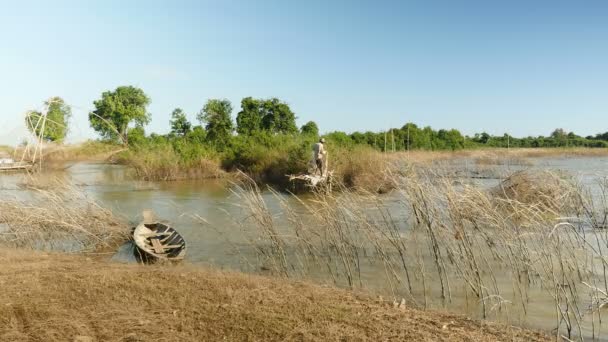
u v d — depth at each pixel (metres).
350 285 10.59
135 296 8.36
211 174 40.03
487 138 65.94
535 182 16.14
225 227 17.80
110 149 46.69
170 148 43.03
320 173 20.83
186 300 8.15
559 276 10.63
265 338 6.79
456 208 10.53
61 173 39.00
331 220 12.55
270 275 11.49
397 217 16.30
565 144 68.81
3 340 6.64
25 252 12.73
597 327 7.96
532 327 8.02
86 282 9.05
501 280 10.68
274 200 25.48
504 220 10.86
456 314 8.16
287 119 56.22
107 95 65.19
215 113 52.94
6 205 16.73
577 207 12.73
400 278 11.18
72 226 15.21
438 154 38.91
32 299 8.15
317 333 6.86
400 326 7.19
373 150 32.75
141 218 20.31
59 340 6.66
